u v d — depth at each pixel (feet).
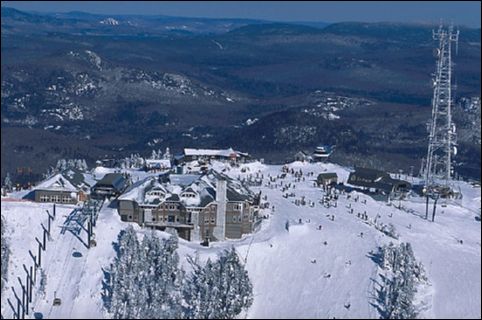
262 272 456.04
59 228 482.28
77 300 417.08
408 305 400.88
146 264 418.72
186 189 499.92
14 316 403.13
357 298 421.59
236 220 497.05
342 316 405.59
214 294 402.52
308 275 448.65
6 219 483.10
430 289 432.25
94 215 488.44
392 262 451.94
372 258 462.60
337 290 431.02
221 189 494.59
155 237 442.91
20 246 458.91
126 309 394.73
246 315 410.11
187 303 411.34
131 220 501.97
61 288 427.33
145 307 396.37
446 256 483.92
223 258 434.30
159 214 499.10
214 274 410.93
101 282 429.79
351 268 451.94
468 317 402.93
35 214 495.00
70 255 454.40
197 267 445.37
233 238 497.87
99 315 404.16
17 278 432.66
